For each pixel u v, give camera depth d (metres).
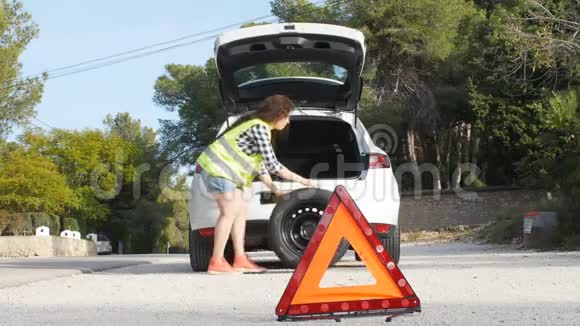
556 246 15.94
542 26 27.06
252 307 5.65
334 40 9.27
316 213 8.55
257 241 8.96
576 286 6.87
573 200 16.52
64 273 9.27
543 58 25.78
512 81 33.78
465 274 8.09
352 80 9.55
